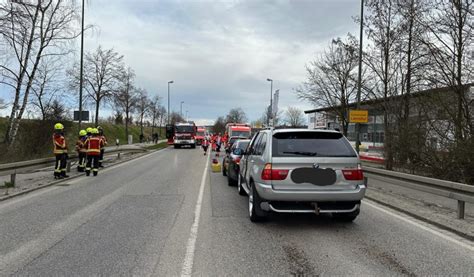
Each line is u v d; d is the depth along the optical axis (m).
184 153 32.94
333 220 7.44
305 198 6.39
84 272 4.59
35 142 20.50
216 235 6.28
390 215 8.03
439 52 13.38
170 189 11.55
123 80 44.19
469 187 7.04
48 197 10.02
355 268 4.79
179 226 6.86
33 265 4.82
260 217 7.08
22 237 6.11
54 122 21.58
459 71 13.02
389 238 6.20
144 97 60.53
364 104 21.47
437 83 13.64
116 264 4.86
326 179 6.47
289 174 6.45
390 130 16.72
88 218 7.49
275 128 7.22
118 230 6.55
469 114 12.81
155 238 6.06
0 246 5.63
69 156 16.17
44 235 6.23
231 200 9.62
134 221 7.23
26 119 22.11
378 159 22.67
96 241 5.89
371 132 34.53
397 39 17.06
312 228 6.82
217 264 4.89
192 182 13.30
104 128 61.91
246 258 5.14
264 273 4.59
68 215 7.77
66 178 13.97
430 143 13.82
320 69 29.16
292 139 6.74
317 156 6.51
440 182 7.79
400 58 16.73
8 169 11.21
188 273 4.57
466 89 13.03
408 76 16.17
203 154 31.31
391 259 5.14
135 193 10.74
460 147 12.23
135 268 4.73
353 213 6.94
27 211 8.18
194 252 5.36
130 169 18.06
